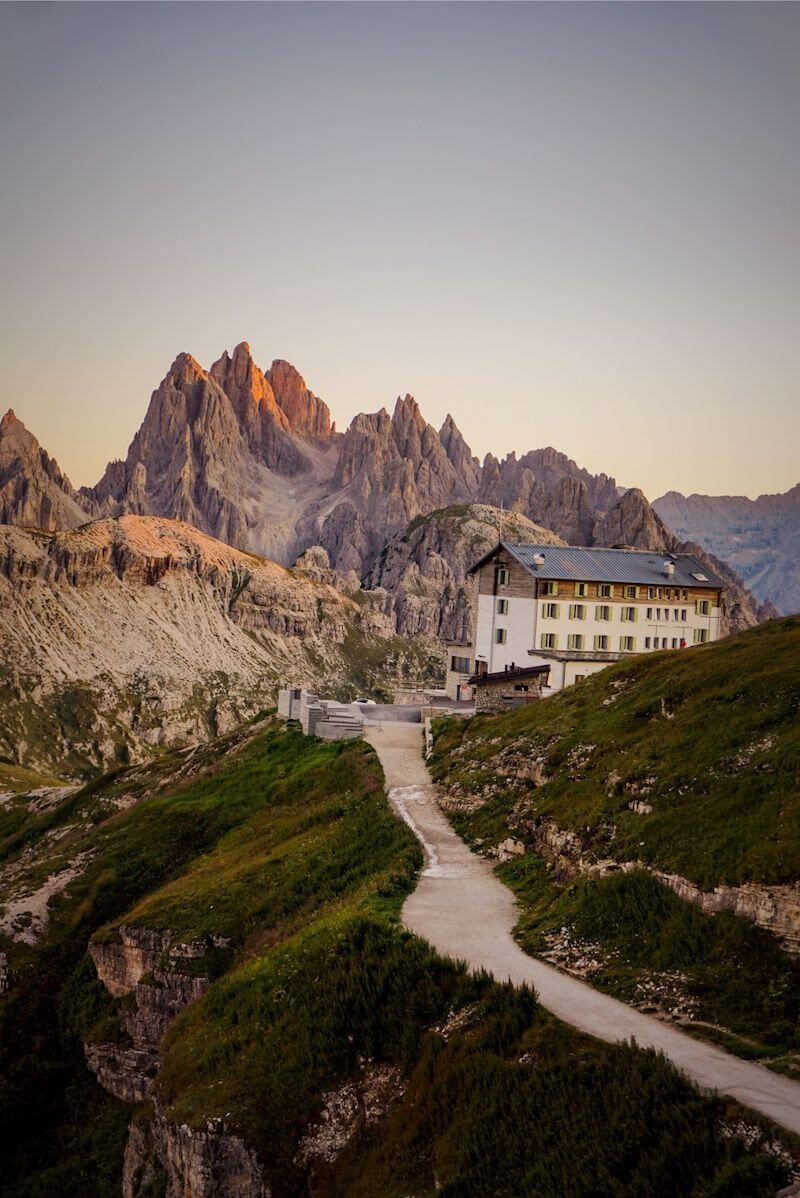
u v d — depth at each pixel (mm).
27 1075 50094
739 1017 26656
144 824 73125
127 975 52125
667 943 31141
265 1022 34406
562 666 81938
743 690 45656
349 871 48375
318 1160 28547
